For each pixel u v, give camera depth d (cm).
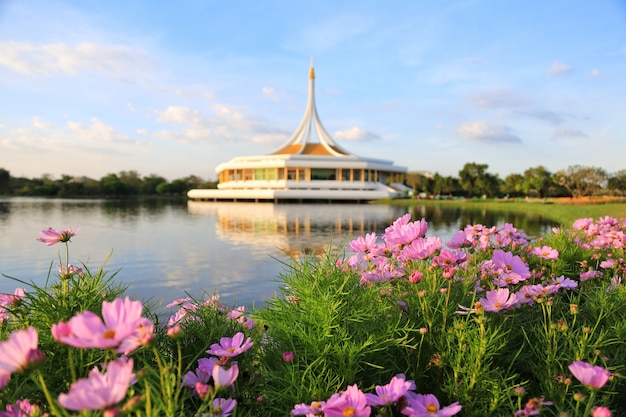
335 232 1486
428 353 182
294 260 210
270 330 187
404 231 204
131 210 2992
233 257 925
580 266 367
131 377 104
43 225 1714
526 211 2861
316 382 151
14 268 800
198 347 178
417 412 121
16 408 108
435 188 5631
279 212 2792
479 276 233
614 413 153
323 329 168
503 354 182
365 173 5216
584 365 118
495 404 150
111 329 93
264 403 155
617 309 207
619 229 461
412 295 210
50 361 141
